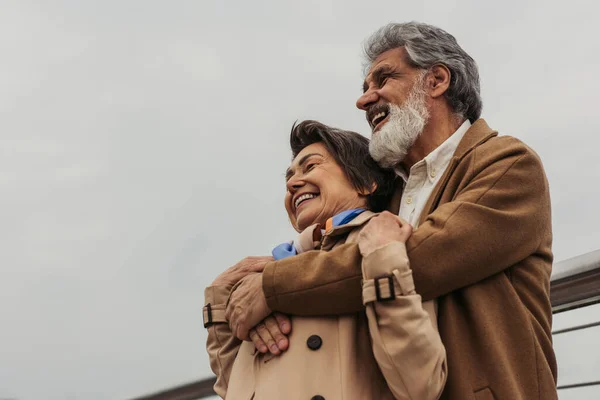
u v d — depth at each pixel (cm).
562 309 294
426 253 232
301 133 291
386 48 295
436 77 286
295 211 289
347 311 241
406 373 221
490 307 238
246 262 291
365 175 280
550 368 246
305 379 237
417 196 276
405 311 221
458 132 280
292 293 242
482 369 232
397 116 280
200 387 389
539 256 252
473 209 238
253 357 254
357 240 244
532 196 247
